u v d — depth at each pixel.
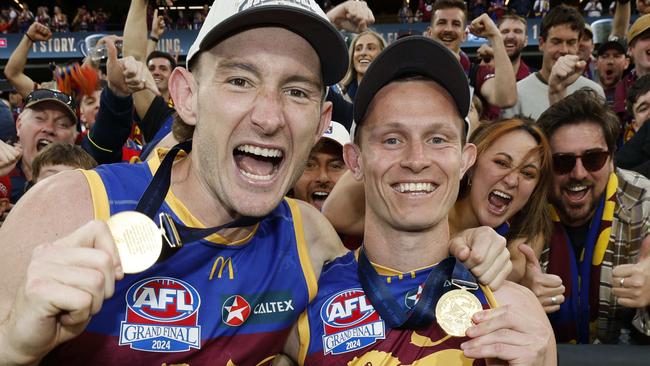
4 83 14.72
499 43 4.11
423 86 1.74
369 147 1.77
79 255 1.17
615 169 2.79
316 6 1.58
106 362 1.48
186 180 1.62
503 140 2.53
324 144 3.04
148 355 1.50
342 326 1.77
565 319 2.65
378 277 1.79
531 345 1.52
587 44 5.46
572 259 2.67
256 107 1.49
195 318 1.55
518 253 2.57
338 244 1.93
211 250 1.58
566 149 2.59
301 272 1.73
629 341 2.55
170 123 3.13
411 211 1.72
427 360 1.71
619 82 4.89
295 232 1.78
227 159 1.53
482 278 1.71
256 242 1.68
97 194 1.49
